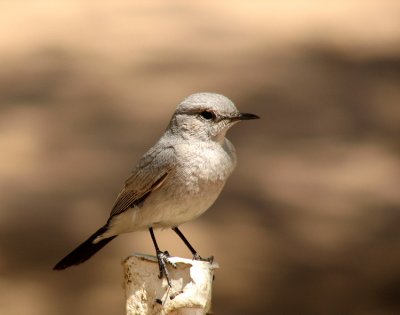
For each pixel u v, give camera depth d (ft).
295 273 39.47
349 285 38.45
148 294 20.51
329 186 48.44
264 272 39.42
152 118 57.11
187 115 24.00
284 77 62.69
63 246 42.63
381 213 45.39
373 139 54.29
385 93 60.59
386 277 39.04
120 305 37.04
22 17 74.28
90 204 46.83
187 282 20.26
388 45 67.92
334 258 40.91
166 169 23.77
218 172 23.98
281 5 76.23
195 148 23.84
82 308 36.91
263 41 68.74
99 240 25.88
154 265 20.54
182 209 24.16
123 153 52.80
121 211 24.93
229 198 46.96
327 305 36.63
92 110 58.80
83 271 40.22
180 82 61.93
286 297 37.37
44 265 40.88
